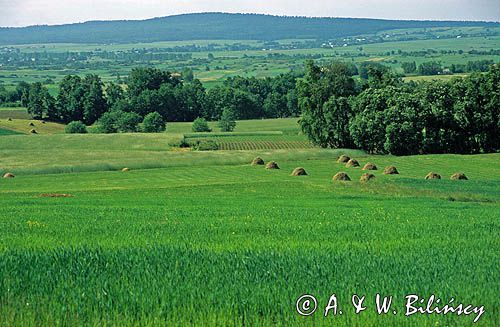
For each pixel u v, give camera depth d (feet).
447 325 43.21
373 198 204.33
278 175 326.24
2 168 364.99
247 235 91.91
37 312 45.11
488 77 458.09
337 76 540.52
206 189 243.40
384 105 478.59
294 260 63.87
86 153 439.22
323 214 136.46
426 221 120.37
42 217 126.62
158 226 105.50
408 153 467.11
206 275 56.65
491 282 54.95
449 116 460.55
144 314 44.70
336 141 519.60
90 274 56.70
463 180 285.64
